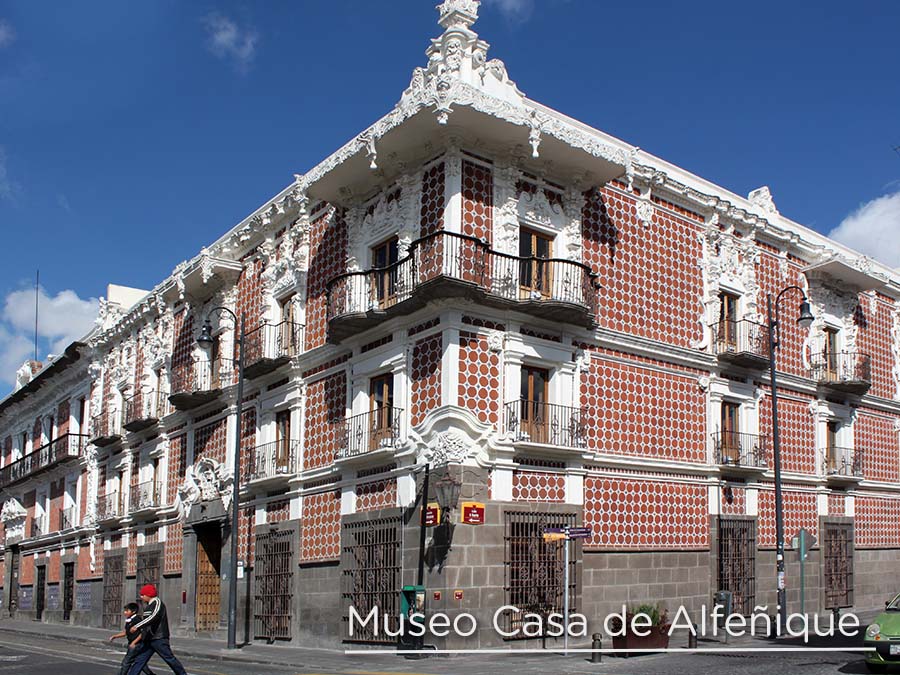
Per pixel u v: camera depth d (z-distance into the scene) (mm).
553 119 21344
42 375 46281
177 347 33781
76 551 41125
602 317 23016
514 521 20172
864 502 30672
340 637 22281
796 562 27266
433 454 19875
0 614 49562
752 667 15930
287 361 25750
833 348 30828
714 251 26438
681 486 24156
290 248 27172
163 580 32219
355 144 22406
